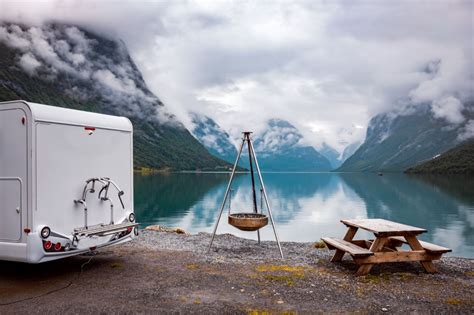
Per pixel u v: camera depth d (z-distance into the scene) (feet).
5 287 19.66
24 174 19.11
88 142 22.08
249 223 26.09
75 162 21.24
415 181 341.41
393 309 16.52
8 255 19.35
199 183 300.20
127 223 24.03
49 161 19.76
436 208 132.46
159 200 153.38
